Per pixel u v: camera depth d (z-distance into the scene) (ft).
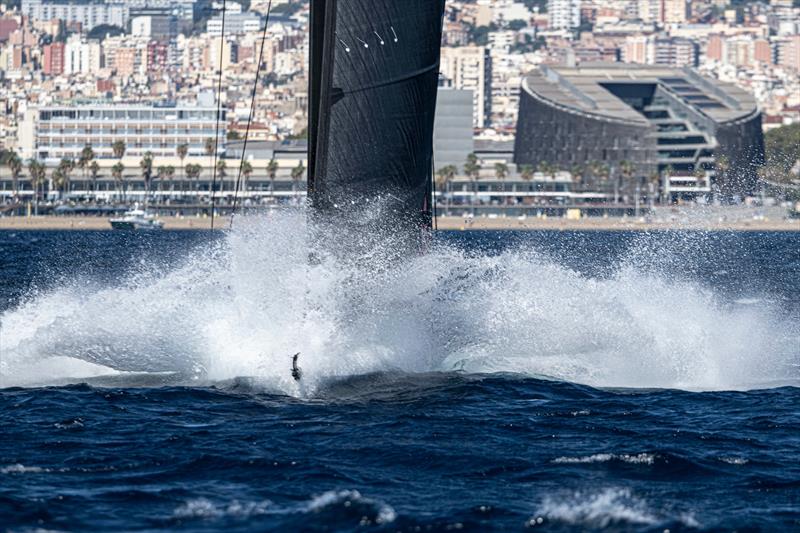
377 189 375.25
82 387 343.87
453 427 298.35
